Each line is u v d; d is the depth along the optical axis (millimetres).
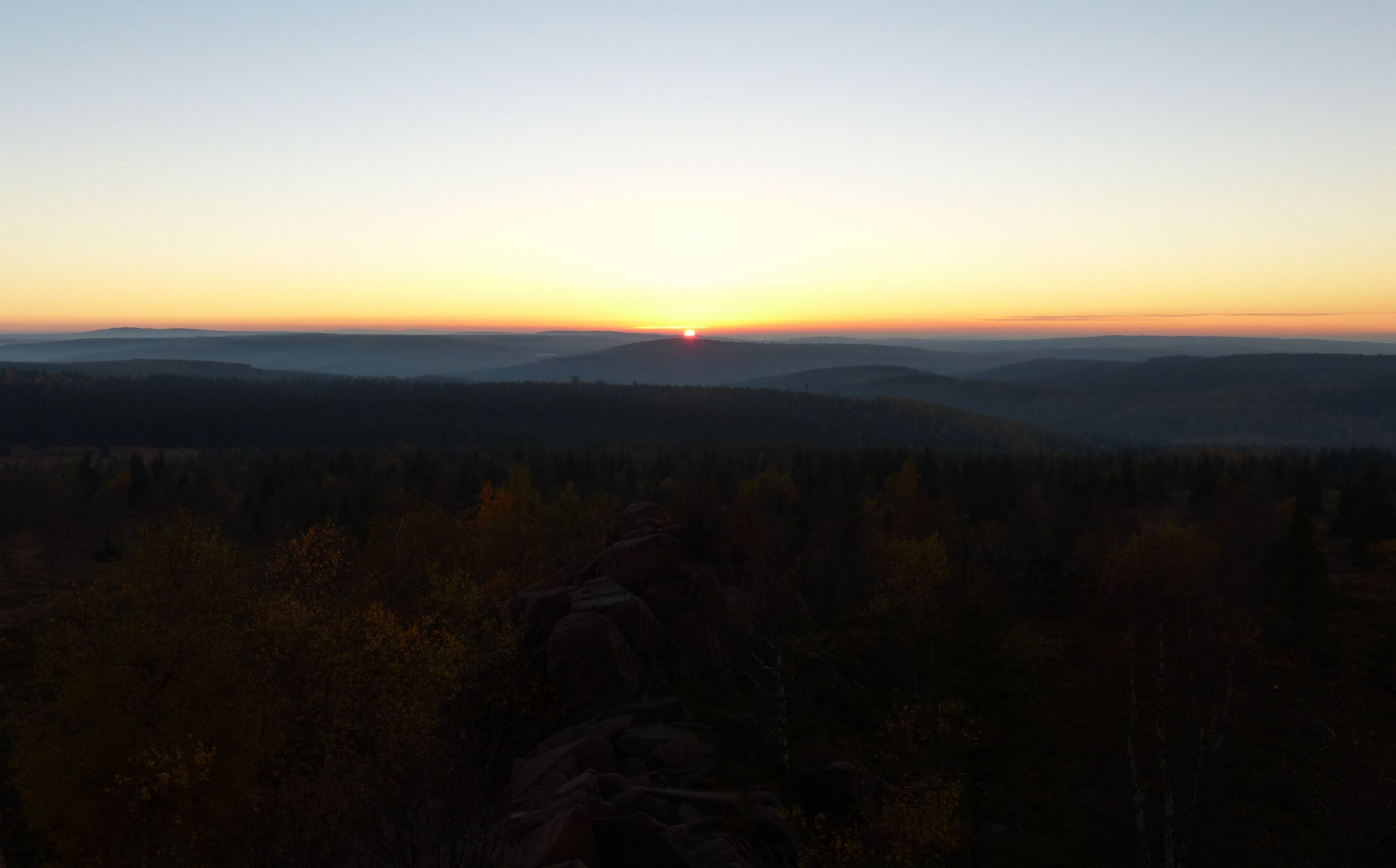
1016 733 28938
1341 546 90188
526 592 41781
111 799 25875
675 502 56500
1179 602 40781
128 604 32062
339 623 30391
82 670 27438
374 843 16125
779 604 39469
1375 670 40938
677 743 28312
